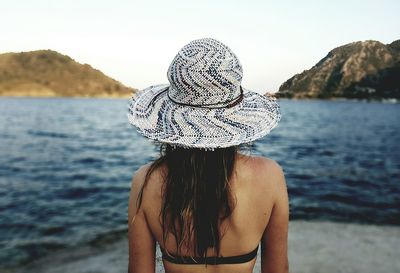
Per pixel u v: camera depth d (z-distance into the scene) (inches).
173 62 51.4
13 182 553.6
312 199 439.8
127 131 1552.7
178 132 49.7
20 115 2529.5
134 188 54.8
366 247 254.1
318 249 248.2
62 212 390.9
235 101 51.7
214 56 49.7
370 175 607.8
